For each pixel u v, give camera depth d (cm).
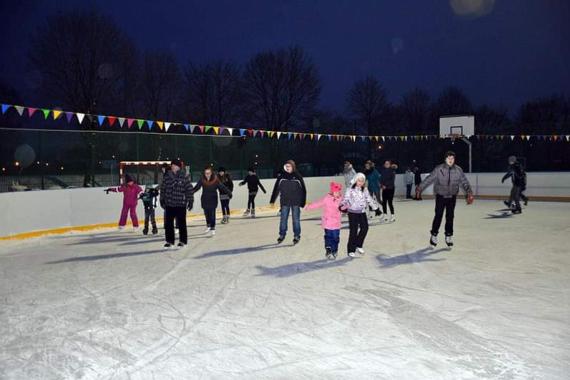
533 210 1806
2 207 1270
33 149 1452
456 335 526
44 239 1288
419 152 3134
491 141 2953
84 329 566
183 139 1903
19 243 1225
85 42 3181
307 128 4316
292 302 655
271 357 476
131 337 537
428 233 1264
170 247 1084
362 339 518
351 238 955
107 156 1633
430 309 617
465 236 1201
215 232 1364
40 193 1364
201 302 663
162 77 3597
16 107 1173
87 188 1501
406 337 522
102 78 3222
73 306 658
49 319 605
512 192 1703
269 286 742
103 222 1544
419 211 1855
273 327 559
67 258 1006
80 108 3152
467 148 3077
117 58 3284
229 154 2088
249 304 650
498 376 427
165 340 525
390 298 668
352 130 4469
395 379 425
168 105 3659
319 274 815
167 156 1836
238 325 568
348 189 959
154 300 679
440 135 3181
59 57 3162
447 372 437
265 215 1859
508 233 1244
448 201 1013
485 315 592
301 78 4275
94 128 3102
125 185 1409
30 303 677
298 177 1105
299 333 539
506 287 720
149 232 1400
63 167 1519
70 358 483
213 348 501
